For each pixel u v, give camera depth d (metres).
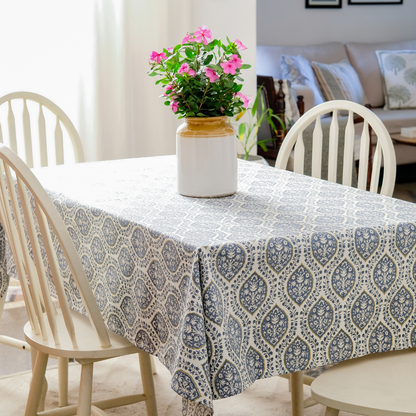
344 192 1.40
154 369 1.91
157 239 1.06
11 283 2.58
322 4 5.67
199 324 0.94
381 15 5.96
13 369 1.99
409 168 4.96
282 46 5.27
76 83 2.79
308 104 4.61
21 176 1.13
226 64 1.25
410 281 1.15
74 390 1.83
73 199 1.35
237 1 3.19
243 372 0.99
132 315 1.19
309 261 1.04
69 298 1.43
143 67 2.94
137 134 2.99
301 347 1.07
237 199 1.33
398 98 5.18
